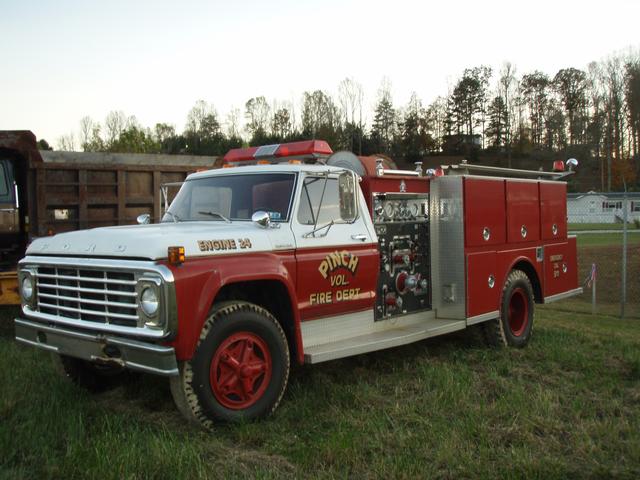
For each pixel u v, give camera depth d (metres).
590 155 70.94
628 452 4.21
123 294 4.40
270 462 4.03
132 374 6.02
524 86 78.19
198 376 4.41
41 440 4.21
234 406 4.66
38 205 8.97
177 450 4.03
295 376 6.02
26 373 5.87
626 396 5.53
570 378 6.12
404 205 6.65
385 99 69.06
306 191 5.52
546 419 4.75
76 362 5.52
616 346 7.50
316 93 61.75
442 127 73.94
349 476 3.81
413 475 3.78
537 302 8.46
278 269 4.96
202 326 4.37
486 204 7.30
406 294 6.67
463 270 6.96
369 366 6.50
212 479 3.71
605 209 35.25
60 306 4.87
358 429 4.54
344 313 5.79
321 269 5.43
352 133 59.81
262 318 4.84
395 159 63.50
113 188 9.69
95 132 65.44
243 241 4.86
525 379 6.11
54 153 34.78
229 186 5.82
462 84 73.12
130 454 3.90
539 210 8.39
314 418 4.83
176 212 6.05
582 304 12.15
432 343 7.64
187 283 4.31
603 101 75.00
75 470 3.80
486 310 7.22
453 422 4.70
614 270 15.86
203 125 70.31
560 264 8.87
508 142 71.88
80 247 4.77
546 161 68.88
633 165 67.50
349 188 5.73
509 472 3.80
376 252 6.04
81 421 4.59
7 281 7.82
